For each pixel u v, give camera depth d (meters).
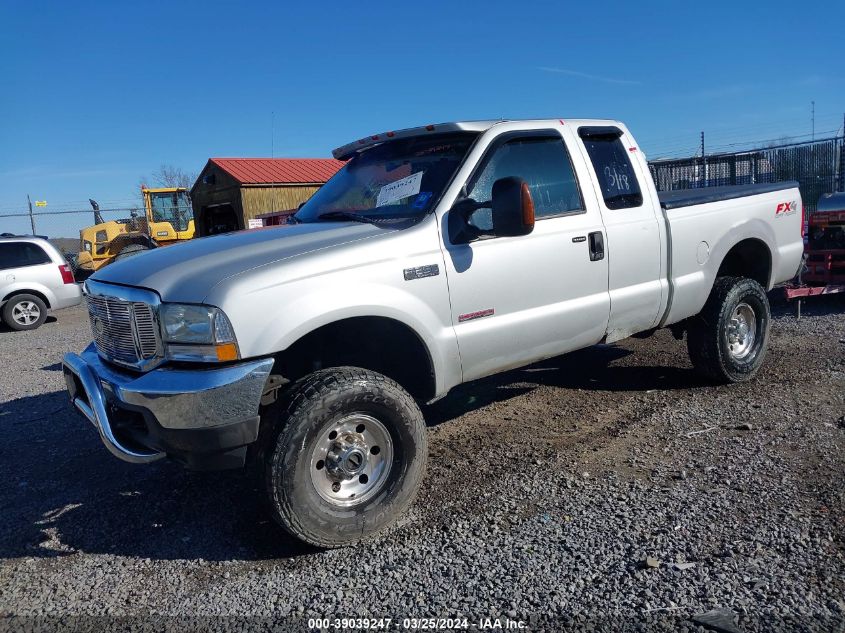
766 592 2.97
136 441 3.50
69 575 3.49
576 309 4.60
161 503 4.29
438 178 4.21
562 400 5.78
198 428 3.24
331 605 3.09
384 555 3.48
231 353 3.27
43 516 4.18
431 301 3.90
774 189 6.18
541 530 3.62
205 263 3.57
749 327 5.96
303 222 4.66
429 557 3.43
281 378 3.58
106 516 4.14
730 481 4.04
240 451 3.35
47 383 7.74
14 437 5.72
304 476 3.39
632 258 4.93
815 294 8.58
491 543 3.52
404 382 4.25
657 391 5.86
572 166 4.73
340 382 3.46
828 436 4.61
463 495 4.08
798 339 7.43
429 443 4.96
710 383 5.93
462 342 4.05
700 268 5.46
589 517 3.72
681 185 15.85
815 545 3.30
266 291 3.35
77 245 30.86
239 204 22.64
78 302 14.13
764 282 6.21
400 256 3.79
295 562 3.49
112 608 3.17
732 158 15.11
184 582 3.37
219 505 4.21
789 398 5.43
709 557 3.26
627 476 4.21
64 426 5.97
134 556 3.65
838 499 3.73
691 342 5.80
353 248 3.67
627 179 5.08
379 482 3.68
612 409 5.47
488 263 4.14
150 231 22.31
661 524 3.59
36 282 13.50
